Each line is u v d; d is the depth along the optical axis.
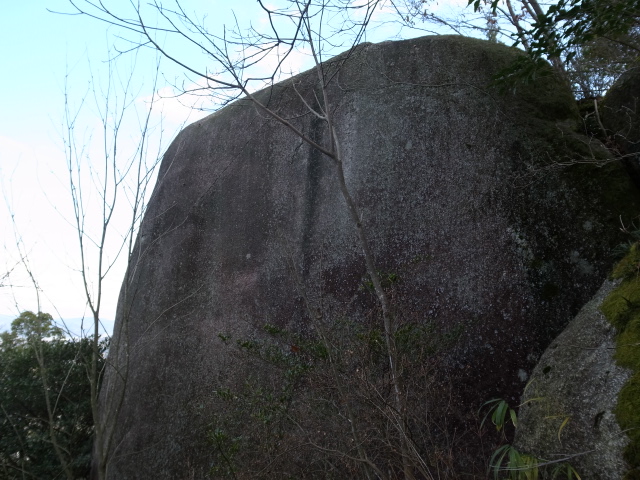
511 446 3.19
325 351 4.16
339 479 3.82
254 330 5.49
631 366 2.79
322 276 5.14
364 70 5.52
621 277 3.40
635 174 4.25
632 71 4.46
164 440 5.70
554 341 3.53
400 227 4.82
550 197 4.27
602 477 2.64
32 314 5.80
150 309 6.60
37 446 6.39
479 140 4.66
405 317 4.36
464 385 4.12
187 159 7.06
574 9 3.94
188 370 5.87
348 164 5.30
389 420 3.38
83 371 6.96
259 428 4.51
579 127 4.62
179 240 6.64
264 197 5.94
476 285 4.33
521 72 4.43
